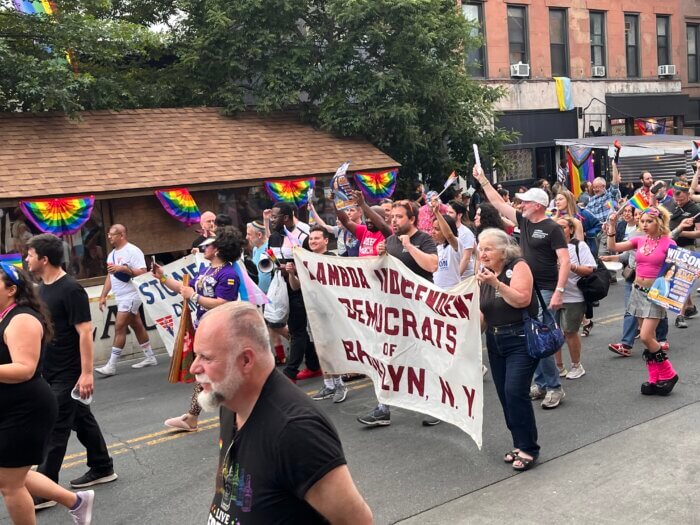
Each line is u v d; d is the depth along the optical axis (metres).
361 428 7.17
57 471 5.69
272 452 2.59
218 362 2.67
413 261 7.29
